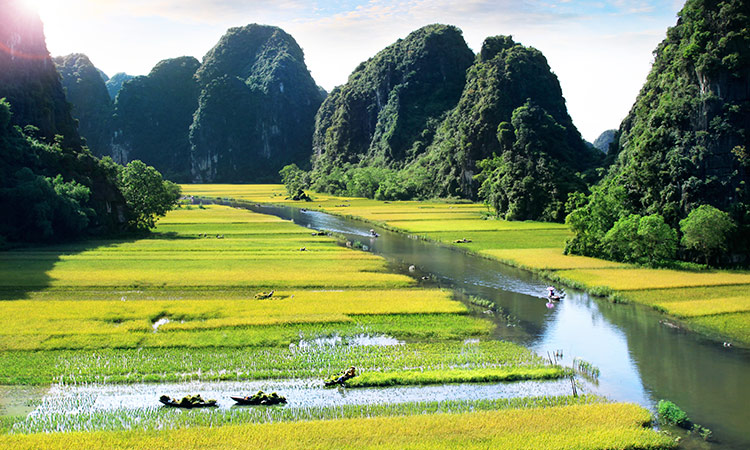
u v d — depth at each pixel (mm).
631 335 43469
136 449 26531
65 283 58000
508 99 171000
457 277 64688
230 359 38125
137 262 70188
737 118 69625
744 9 73375
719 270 64875
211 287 58062
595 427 28719
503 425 28875
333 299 52812
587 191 123000
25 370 35594
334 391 33562
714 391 33531
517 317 48375
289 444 27047
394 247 87750
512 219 124062
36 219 82125
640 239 68438
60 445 26703
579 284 58844
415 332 43875
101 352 39000
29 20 105625
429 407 31359
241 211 145875
